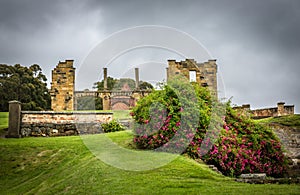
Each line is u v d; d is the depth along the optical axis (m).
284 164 12.79
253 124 13.21
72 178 9.64
